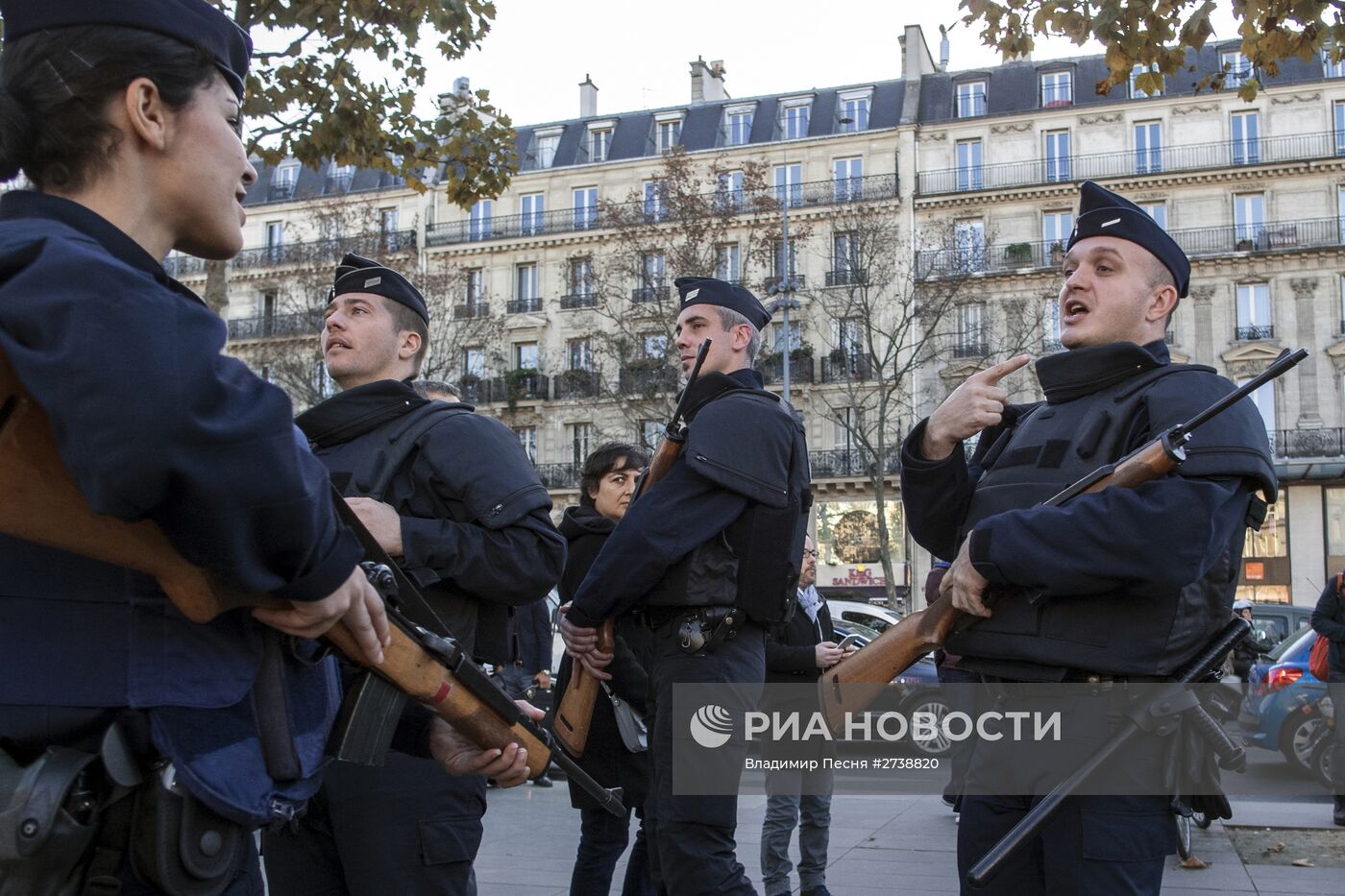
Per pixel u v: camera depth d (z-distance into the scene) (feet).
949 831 24.93
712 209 117.39
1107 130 141.79
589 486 17.81
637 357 124.67
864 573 139.33
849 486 139.13
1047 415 10.22
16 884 4.91
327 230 143.02
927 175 146.00
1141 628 8.73
